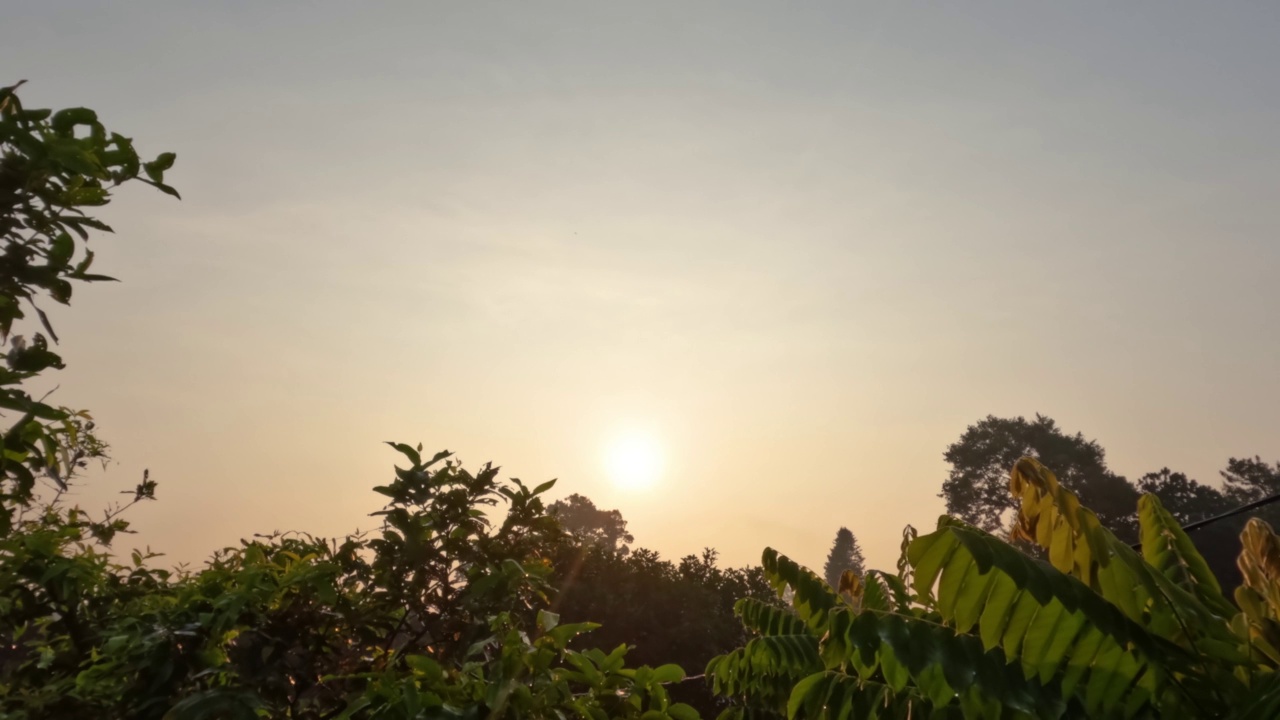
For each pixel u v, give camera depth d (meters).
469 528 4.77
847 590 6.79
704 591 25.12
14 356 3.34
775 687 5.99
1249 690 3.55
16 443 3.56
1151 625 3.82
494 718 3.44
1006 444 55.28
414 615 4.84
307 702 4.16
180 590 4.59
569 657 3.99
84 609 4.52
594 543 24.69
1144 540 5.00
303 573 4.21
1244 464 50.62
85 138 3.56
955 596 3.54
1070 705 3.77
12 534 4.36
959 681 3.57
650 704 4.05
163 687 3.83
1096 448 54.59
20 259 3.23
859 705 4.56
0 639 4.78
